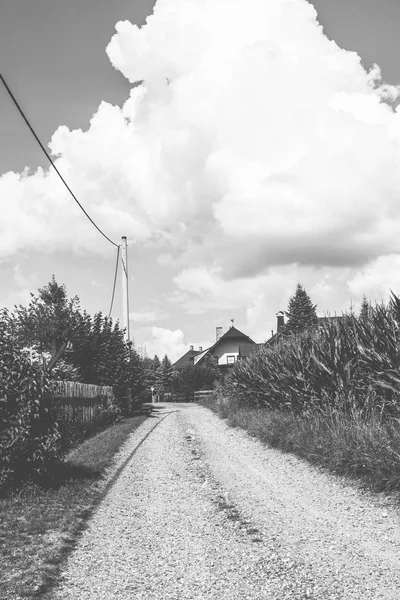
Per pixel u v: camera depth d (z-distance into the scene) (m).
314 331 16.91
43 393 9.30
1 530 6.90
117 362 28.11
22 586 5.04
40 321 23.66
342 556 5.73
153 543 6.48
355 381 12.52
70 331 24.17
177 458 13.31
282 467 11.30
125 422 24.14
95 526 7.33
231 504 8.39
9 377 9.09
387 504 7.73
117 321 30.02
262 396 20.05
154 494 9.33
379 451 8.81
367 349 11.56
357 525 6.90
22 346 10.12
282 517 7.49
